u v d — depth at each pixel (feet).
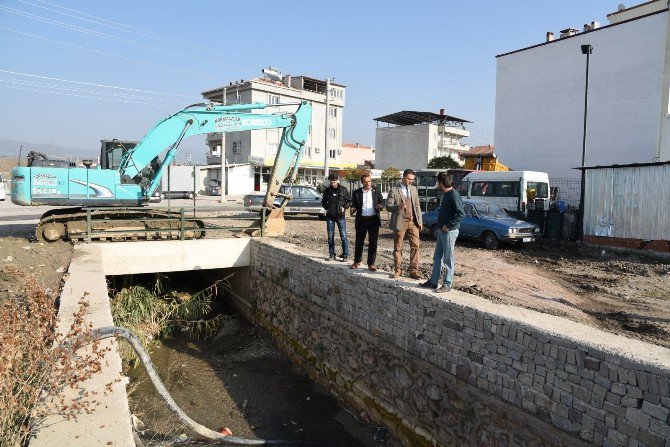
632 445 14.62
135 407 24.48
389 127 200.54
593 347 15.74
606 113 87.71
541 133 98.53
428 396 22.86
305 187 71.00
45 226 40.98
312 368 32.91
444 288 23.31
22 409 13.01
